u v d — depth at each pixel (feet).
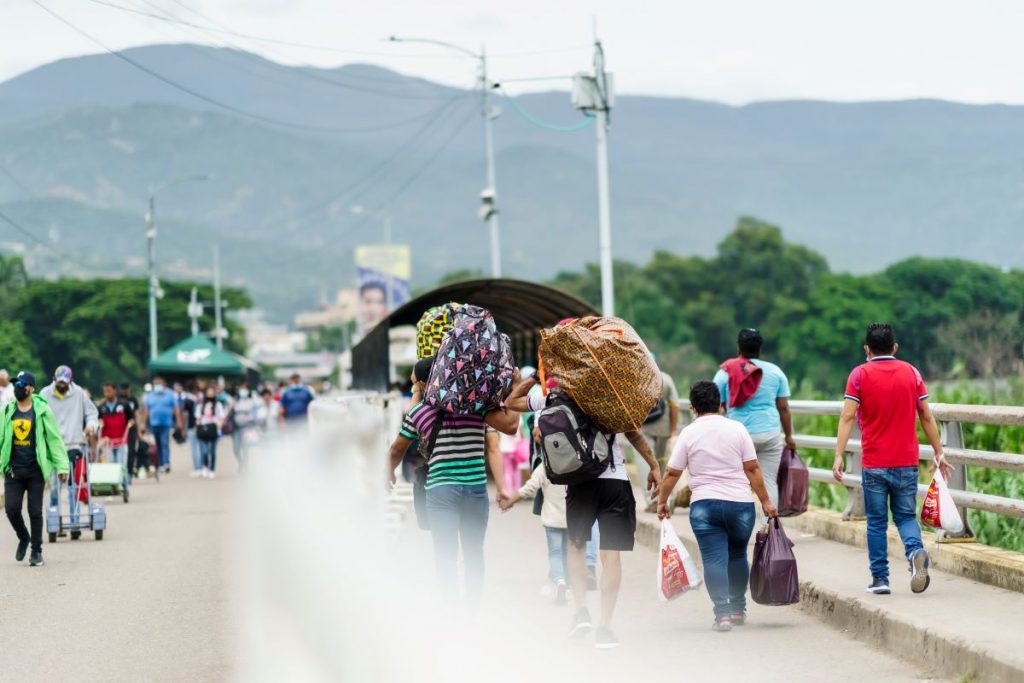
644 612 38.99
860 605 34.19
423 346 37.42
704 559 35.55
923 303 347.77
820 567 41.16
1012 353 187.32
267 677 31.19
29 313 363.56
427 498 32.68
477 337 32.42
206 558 53.31
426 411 32.65
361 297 400.67
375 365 112.78
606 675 30.19
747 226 431.84
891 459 35.53
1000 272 354.13
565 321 33.55
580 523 33.40
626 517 33.27
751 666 30.73
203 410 105.40
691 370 374.84
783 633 34.94
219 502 80.89
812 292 385.29
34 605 42.39
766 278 421.59
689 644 33.65
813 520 50.06
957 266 353.92
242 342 465.06
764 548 35.29
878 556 35.73
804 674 29.76
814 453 73.00
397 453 33.17
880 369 35.96
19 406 51.72
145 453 103.81
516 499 40.55
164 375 216.54
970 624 30.76
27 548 57.06
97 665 33.09
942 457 36.01
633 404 32.48
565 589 40.70
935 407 41.57
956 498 40.24
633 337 32.86
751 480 35.68
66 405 60.54
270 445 116.88
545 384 33.53
